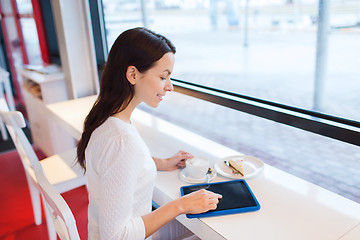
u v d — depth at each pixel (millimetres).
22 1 3156
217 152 1353
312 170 2920
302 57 10023
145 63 812
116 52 825
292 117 1200
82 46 2246
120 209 769
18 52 3707
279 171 1173
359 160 3080
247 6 13750
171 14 14656
